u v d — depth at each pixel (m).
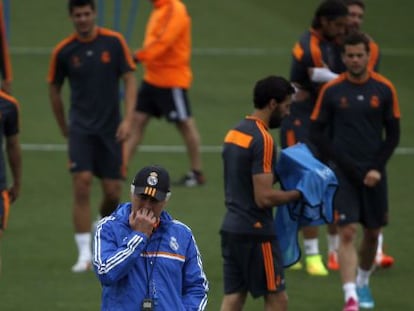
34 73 73.25
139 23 83.00
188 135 52.09
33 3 87.94
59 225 46.00
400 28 85.94
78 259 41.22
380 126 35.09
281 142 39.78
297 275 39.91
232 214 30.91
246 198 30.75
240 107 67.56
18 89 69.88
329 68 38.75
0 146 34.53
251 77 74.00
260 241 30.69
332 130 35.41
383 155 34.97
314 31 39.00
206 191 51.47
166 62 51.28
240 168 30.61
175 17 50.31
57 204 49.19
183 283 24.41
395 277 39.81
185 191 51.38
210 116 65.44
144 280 23.84
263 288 30.97
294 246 31.97
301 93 39.25
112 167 40.97
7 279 38.81
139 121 51.75
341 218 34.84
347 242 34.94
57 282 38.59
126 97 40.75
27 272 39.66
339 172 34.97
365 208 35.31
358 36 34.69
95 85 40.28
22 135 60.88
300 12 88.56
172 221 24.39
